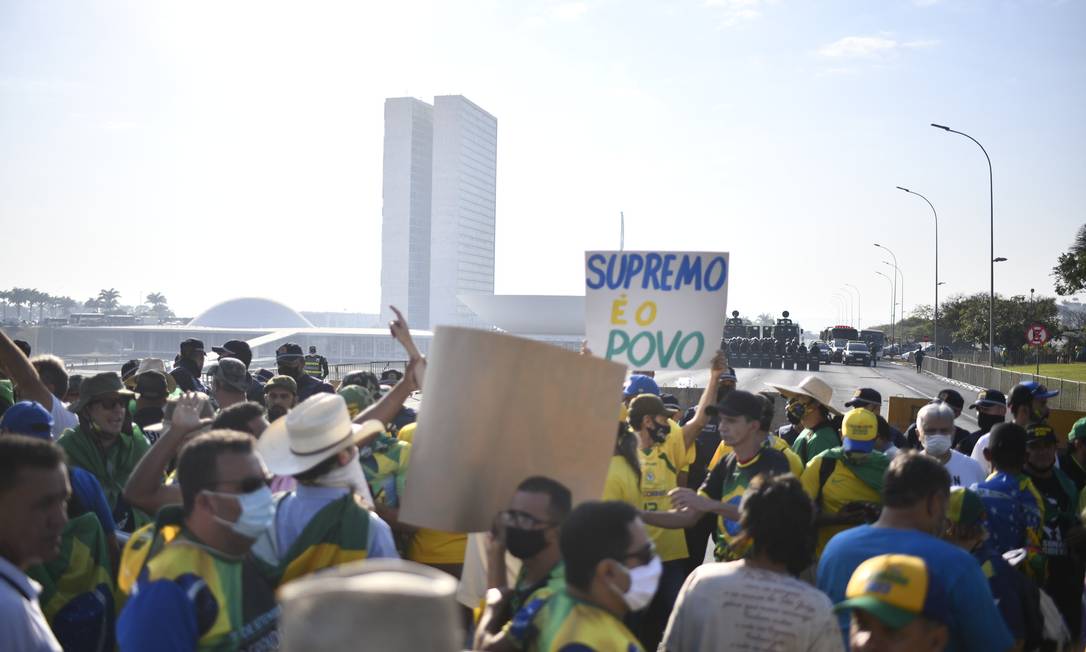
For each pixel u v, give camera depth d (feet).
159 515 9.91
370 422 11.58
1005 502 15.51
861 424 17.12
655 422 17.97
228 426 14.21
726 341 212.84
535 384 10.20
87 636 13.00
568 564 8.36
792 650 9.86
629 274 17.76
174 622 8.66
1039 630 12.85
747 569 10.37
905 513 11.07
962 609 10.09
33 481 8.82
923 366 234.17
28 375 19.24
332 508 10.43
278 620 9.87
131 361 33.40
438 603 4.97
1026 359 265.75
